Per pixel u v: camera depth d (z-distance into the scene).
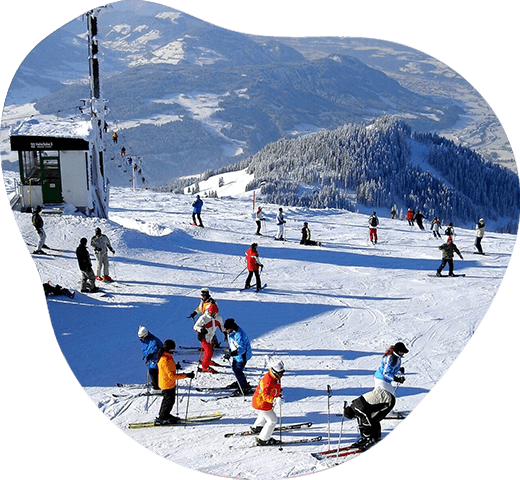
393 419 9.50
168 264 20.03
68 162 22.45
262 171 129.25
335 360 12.37
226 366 12.13
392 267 21.91
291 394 10.72
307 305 16.45
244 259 22.02
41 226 18.44
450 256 20.23
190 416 9.79
